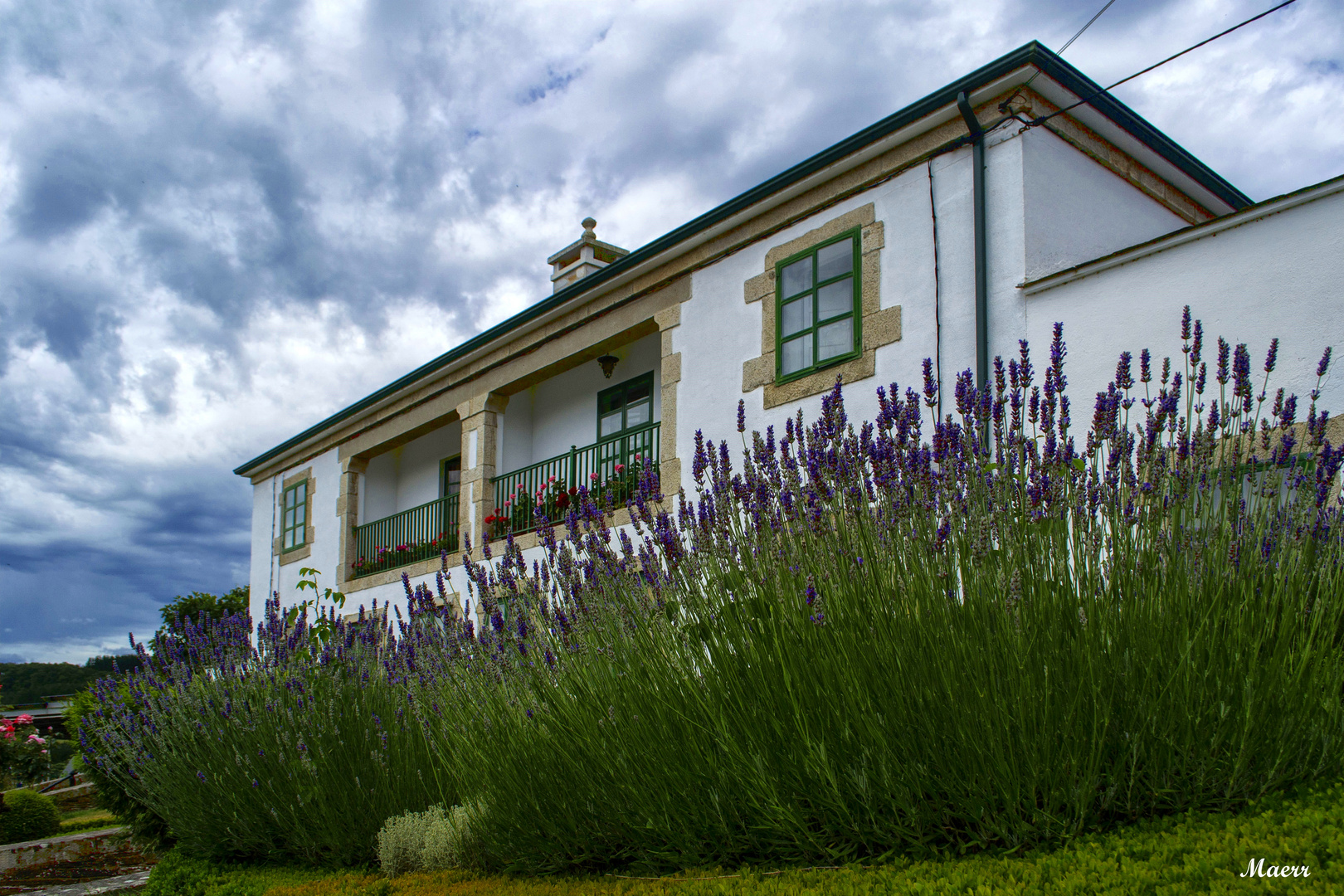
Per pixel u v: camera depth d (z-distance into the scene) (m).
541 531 5.39
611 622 4.63
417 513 16.30
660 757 4.11
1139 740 3.13
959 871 3.10
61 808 18.83
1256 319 5.84
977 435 4.11
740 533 4.41
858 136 8.34
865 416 8.14
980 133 7.61
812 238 8.88
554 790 4.68
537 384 14.25
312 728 6.95
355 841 6.53
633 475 11.14
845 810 3.47
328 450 17.70
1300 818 2.75
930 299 7.80
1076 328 6.77
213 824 7.66
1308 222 5.69
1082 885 2.72
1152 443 3.74
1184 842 2.82
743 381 9.38
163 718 8.16
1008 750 3.23
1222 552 3.44
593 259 15.41
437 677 5.95
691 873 3.95
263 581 19.30
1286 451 3.88
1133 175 8.41
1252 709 3.05
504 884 4.70
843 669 3.56
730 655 4.02
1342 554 3.45
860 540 3.95
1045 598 3.38
